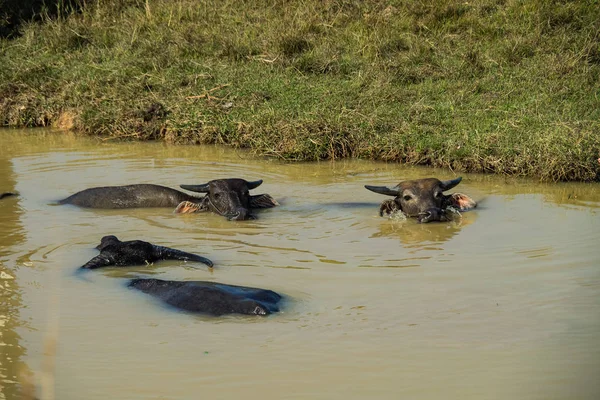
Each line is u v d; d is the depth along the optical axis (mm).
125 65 61969
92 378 20438
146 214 37094
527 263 28578
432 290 26094
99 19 70688
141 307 25047
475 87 52906
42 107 59781
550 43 57500
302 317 24016
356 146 47875
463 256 29703
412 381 19953
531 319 23516
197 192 39750
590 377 19891
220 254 30594
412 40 59688
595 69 54125
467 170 44125
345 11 65938
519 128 45844
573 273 27344
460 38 59906
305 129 47906
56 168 45531
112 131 55531
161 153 49656
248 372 20578
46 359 21484
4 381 20375
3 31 71438
